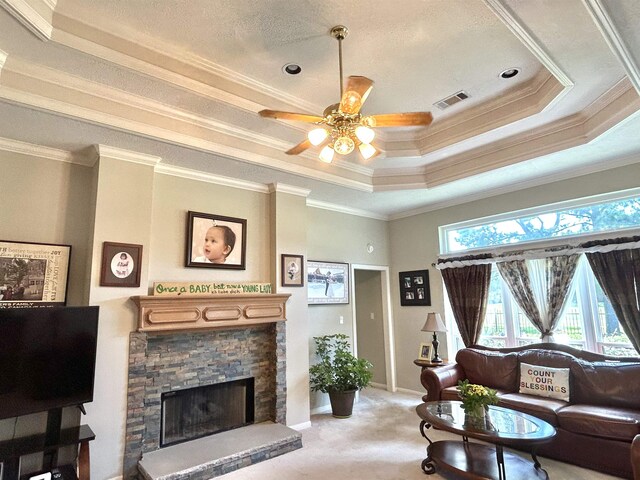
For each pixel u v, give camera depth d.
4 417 2.56
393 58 2.99
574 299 4.50
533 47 2.56
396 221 6.52
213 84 3.12
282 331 4.43
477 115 3.94
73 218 3.49
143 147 3.47
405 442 3.97
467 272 5.38
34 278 3.22
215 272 4.21
